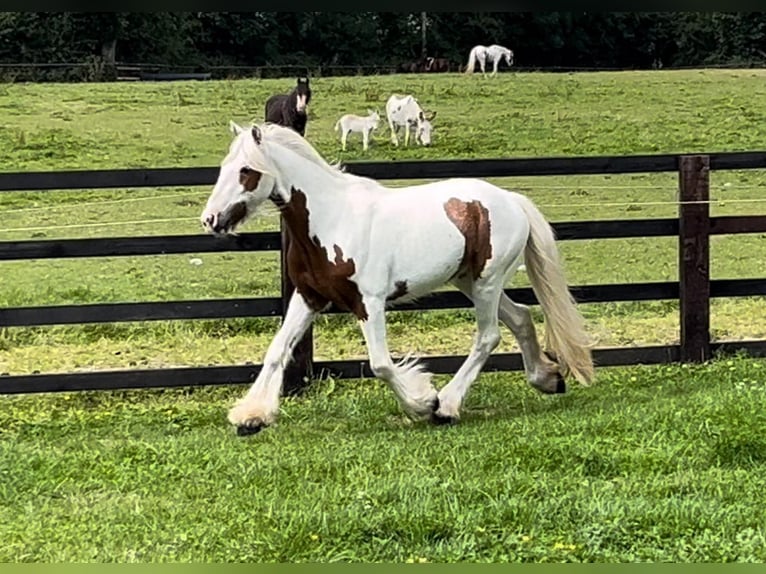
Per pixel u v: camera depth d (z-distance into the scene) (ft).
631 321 33.86
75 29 146.61
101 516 17.53
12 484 19.33
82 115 77.87
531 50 182.70
